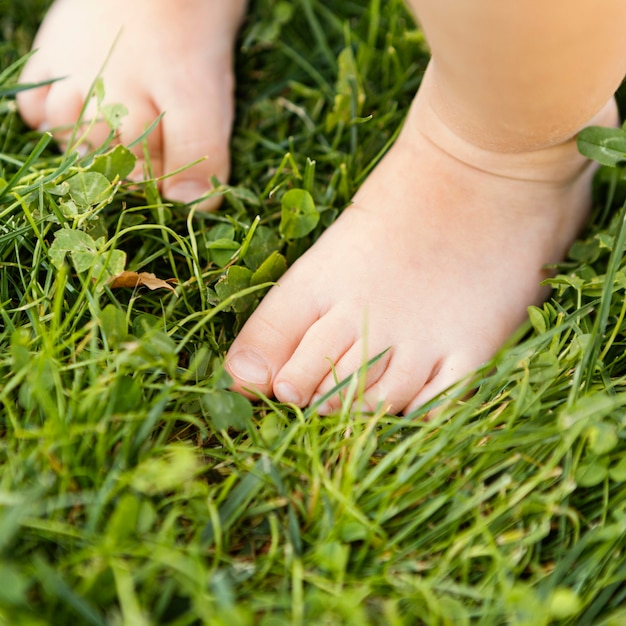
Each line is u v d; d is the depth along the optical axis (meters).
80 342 0.31
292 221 0.34
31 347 0.31
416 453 0.30
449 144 0.33
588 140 0.33
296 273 0.33
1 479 0.28
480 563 0.29
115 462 0.28
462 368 0.32
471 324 0.33
